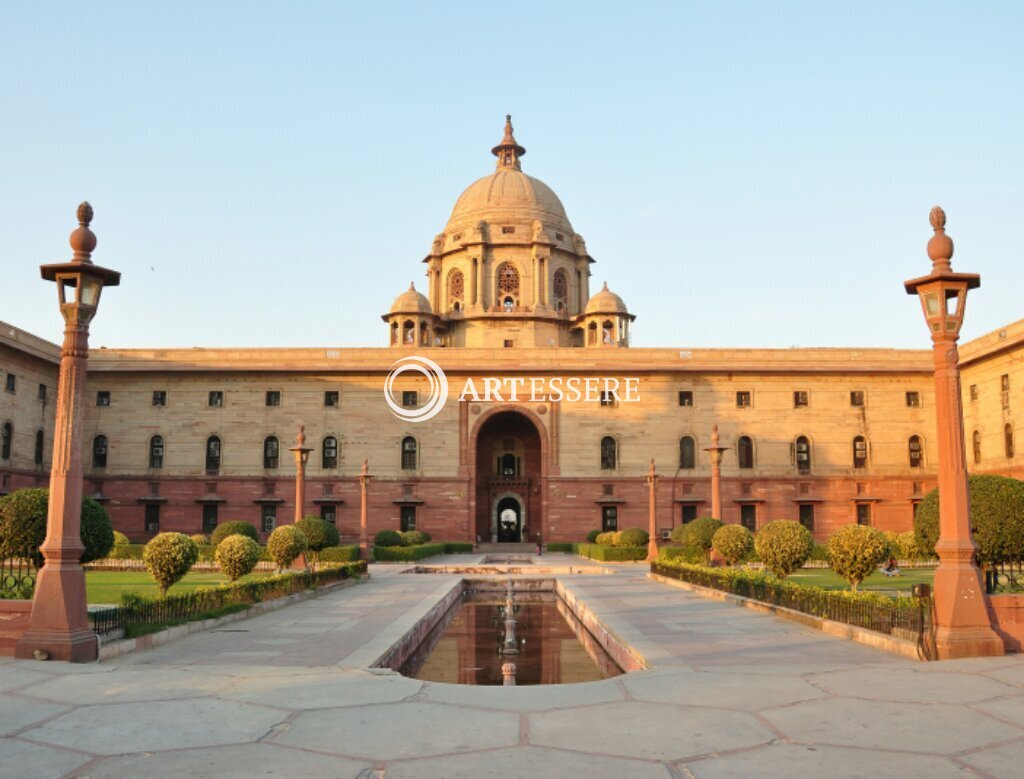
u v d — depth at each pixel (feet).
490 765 24.34
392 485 184.85
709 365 187.11
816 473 186.09
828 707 31.24
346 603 79.15
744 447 187.42
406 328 215.31
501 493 205.46
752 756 25.16
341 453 185.68
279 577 79.36
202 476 184.24
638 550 149.18
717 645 50.44
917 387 189.67
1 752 25.68
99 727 28.58
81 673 38.14
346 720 29.53
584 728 28.37
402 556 151.12
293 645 50.88
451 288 227.20
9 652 42.50
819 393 188.75
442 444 186.60
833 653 47.11
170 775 23.48
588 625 72.69
